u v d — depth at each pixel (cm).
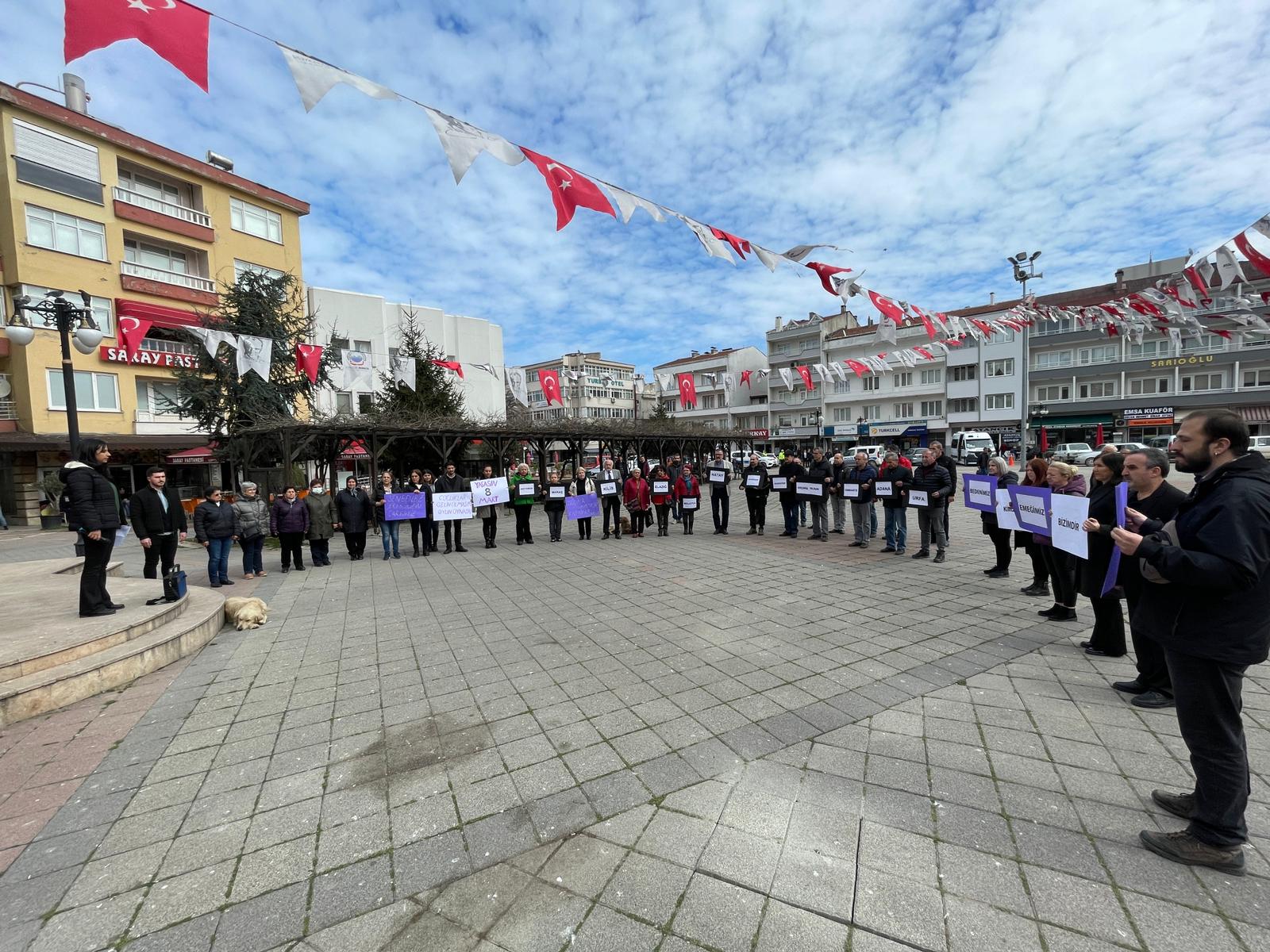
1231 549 200
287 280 1853
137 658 452
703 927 198
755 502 1206
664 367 6694
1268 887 208
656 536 1242
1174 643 222
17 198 1864
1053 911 201
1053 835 241
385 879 226
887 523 937
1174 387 3419
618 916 204
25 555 1248
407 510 1045
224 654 515
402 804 277
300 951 192
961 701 375
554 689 411
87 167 2014
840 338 4741
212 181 2356
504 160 393
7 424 1897
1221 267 591
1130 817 251
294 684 438
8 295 1891
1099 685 391
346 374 1505
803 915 202
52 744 346
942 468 837
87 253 2019
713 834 248
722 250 526
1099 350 3616
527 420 2039
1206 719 219
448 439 1705
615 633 541
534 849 242
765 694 393
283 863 237
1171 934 189
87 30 251
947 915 201
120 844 252
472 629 571
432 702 396
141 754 332
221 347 1642
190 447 2186
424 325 3077
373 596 739
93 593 523
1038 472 637
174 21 267
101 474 544
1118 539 231
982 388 4050
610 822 258
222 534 839
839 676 422
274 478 1571
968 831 246
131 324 1057
